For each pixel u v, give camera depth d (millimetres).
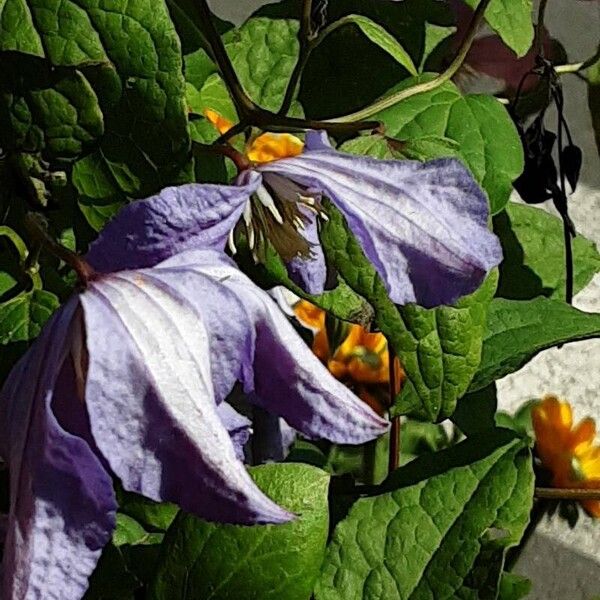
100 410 260
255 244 319
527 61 429
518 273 433
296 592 318
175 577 321
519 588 414
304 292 336
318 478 317
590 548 774
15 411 271
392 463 406
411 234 291
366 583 362
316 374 290
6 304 309
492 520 362
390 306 317
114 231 271
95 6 291
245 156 316
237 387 350
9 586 263
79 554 264
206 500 261
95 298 267
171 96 293
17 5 292
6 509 304
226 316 270
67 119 292
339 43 392
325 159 301
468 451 373
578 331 378
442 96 366
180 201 270
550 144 420
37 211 307
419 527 365
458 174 291
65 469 263
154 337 264
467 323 319
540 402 543
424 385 319
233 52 392
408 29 406
